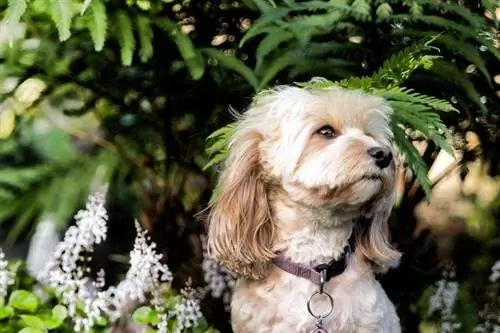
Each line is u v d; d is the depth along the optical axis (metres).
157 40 4.92
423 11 4.89
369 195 3.69
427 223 5.84
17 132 5.02
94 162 4.97
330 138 3.83
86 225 4.61
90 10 4.46
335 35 4.87
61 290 4.60
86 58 4.95
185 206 5.33
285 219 3.96
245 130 4.02
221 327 5.36
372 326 3.90
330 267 3.91
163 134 5.21
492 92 5.20
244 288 4.03
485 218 5.82
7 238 5.10
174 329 4.75
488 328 5.24
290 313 3.88
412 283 5.58
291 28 4.54
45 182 4.96
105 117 5.15
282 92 4.01
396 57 4.29
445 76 4.67
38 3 4.44
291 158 3.81
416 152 4.29
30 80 4.92
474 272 5.62
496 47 5.11
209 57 4.95
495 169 5.57
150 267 4.83
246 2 4.86
